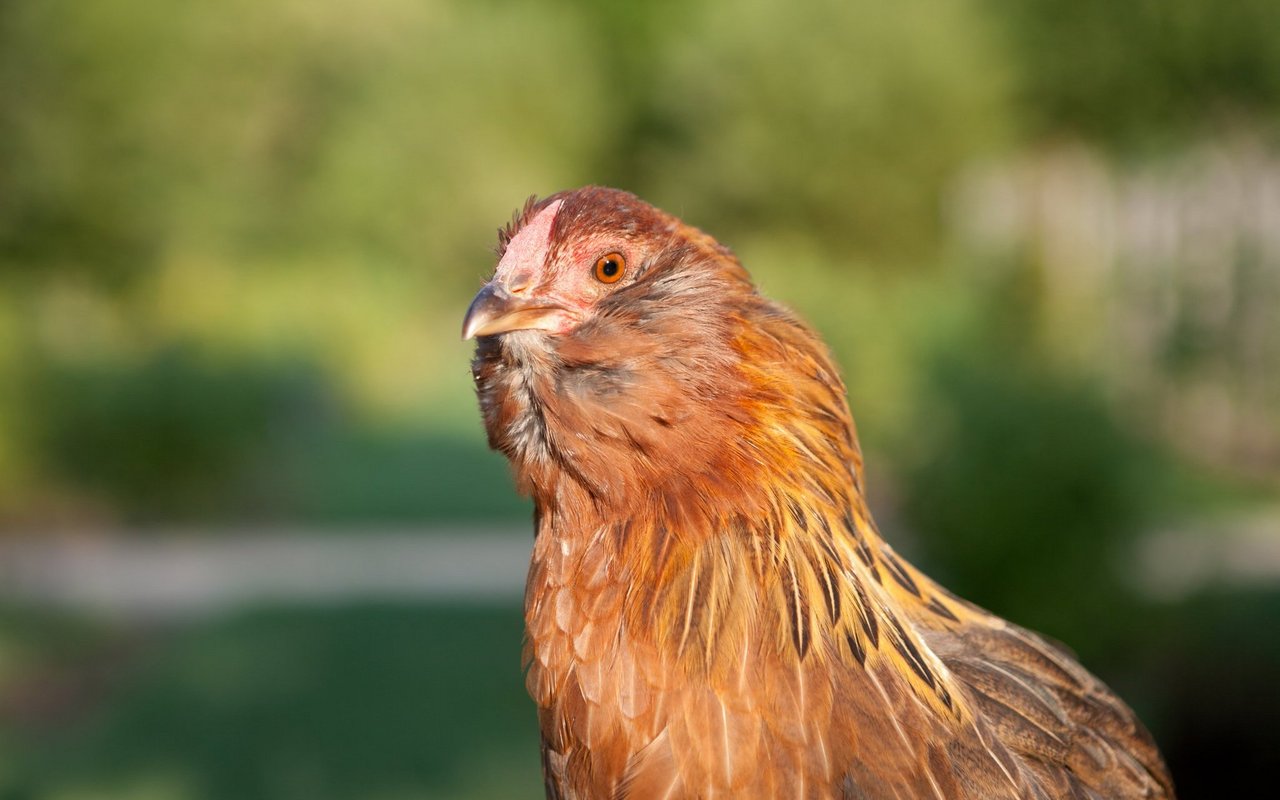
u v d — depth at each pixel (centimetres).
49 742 1438
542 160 5547
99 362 2903
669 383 417
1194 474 2055
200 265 3872
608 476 421
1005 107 3681
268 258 4984
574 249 449
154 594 2091
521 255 457
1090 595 1421
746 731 396
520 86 5566
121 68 3081
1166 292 2372
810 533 418
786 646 401
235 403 2916
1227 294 2266
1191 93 2525
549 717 425
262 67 4675
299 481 2984
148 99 3184
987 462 1488
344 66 5394
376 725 1466
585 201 464
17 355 2775
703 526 413
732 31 4431
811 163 4256
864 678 407
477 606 1975
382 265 5388
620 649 409
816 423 431
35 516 2616
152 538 2497
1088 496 1451
